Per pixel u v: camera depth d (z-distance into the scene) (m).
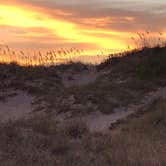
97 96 21.52
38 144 8.81
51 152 8.55
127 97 21.56
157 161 7.89
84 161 7.94
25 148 8.43
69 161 7.95
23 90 25.27
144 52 29.64
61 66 31.48
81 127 10.73
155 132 12.72
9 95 24.72
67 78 29.39
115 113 19.81
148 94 22.11
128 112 19.83
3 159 7.67
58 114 20.08
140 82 23.88
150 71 25.27
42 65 30.73
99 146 9.16
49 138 9.27
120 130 14.17
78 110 20.05
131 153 8.47
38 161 7.78
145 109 18.72
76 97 21.61
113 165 7.74
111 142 9.52
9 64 29.56
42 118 10.97
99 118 19.20
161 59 26.38
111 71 28.28
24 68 29.45
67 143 9.19
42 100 23.02
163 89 22.73
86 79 29.27
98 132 10.64
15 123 10.19
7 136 9.02
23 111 21.94
